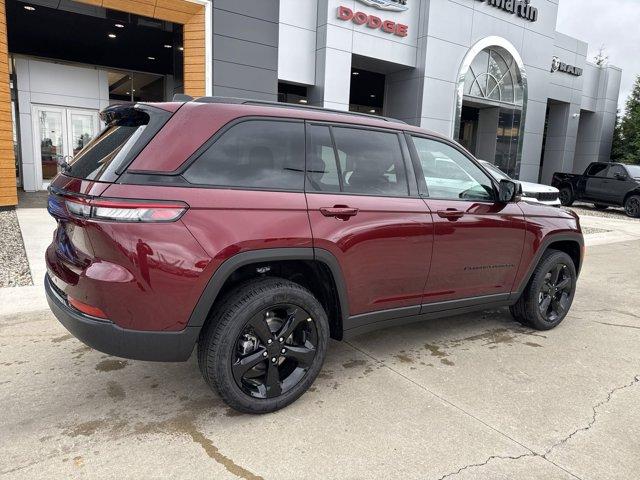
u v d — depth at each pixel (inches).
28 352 140.7
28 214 371.6
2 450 95.0
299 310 113.1
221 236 99.7
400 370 137.2
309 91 547.2
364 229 120.3
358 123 128.0
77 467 90.5
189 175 99.7
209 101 108.7
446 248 138.1
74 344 146.9
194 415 110.1
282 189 110.7
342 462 94.3
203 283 98.5
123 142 103.5
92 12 435.8
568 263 175.2
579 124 1091.3
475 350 153.7
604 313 200.2
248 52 454.0
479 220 144.9
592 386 130.3
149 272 94.1
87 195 95.7
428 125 618.2
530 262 162.1
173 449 97.0
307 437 102.5
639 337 170.6
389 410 114.6
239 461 93.8
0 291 193.0
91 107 584.1
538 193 401.1
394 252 127.1
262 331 107.7
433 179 140.4
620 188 625.3
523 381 132.2
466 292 148.3
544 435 105.9
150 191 94.7
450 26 612.1
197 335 100.8
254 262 104.6
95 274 94.3
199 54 430.6
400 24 578.6
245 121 109.1
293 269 121.6
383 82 697.0
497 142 753.0
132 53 567.5
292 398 114.1
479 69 687.1
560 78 898.7
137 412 110.6
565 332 173.9
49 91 555.5
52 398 115.6
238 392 105.8
